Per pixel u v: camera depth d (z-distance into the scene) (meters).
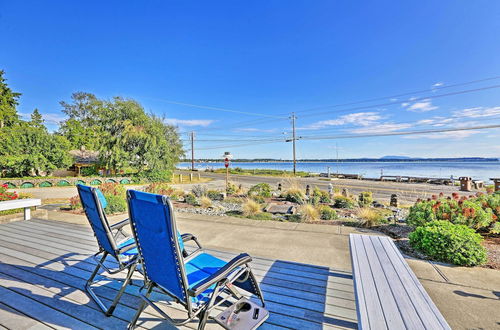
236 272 1.58
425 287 2.51
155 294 2.09
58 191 13.39
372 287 1.50
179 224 5.27
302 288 2.23
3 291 2.09
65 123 30.75
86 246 3.33
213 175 29.73
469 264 3.09
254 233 4.54
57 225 4.60
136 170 20.70
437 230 3.44
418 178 20.14
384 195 11.95
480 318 1.94
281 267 2.74
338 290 2.19
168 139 25.06
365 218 5.57
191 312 1.35
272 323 1.69
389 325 1.11
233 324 1.58
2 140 17.02
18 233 4.01
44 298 1.99
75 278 2.35
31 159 17.47
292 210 7.16
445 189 14.70
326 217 6.14
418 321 1.15
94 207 1.85
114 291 2.12
